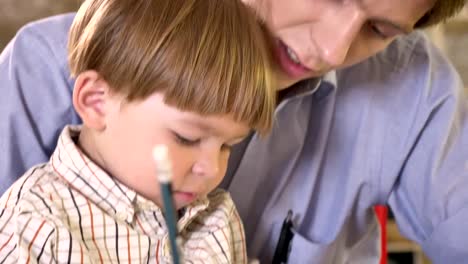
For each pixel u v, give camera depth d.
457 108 1.12
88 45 0.85
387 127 1.11
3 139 0.97
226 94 0.80
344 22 0.85
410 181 1.11
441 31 2.06
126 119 0.82
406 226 1.14
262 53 0.86
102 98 0.84
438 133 1.09
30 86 0.99
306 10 0.85
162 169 0.49
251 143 1.04
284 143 1.07
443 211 1.07
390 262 2.20
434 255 1.10
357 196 1.12
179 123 0.80
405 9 0.87
